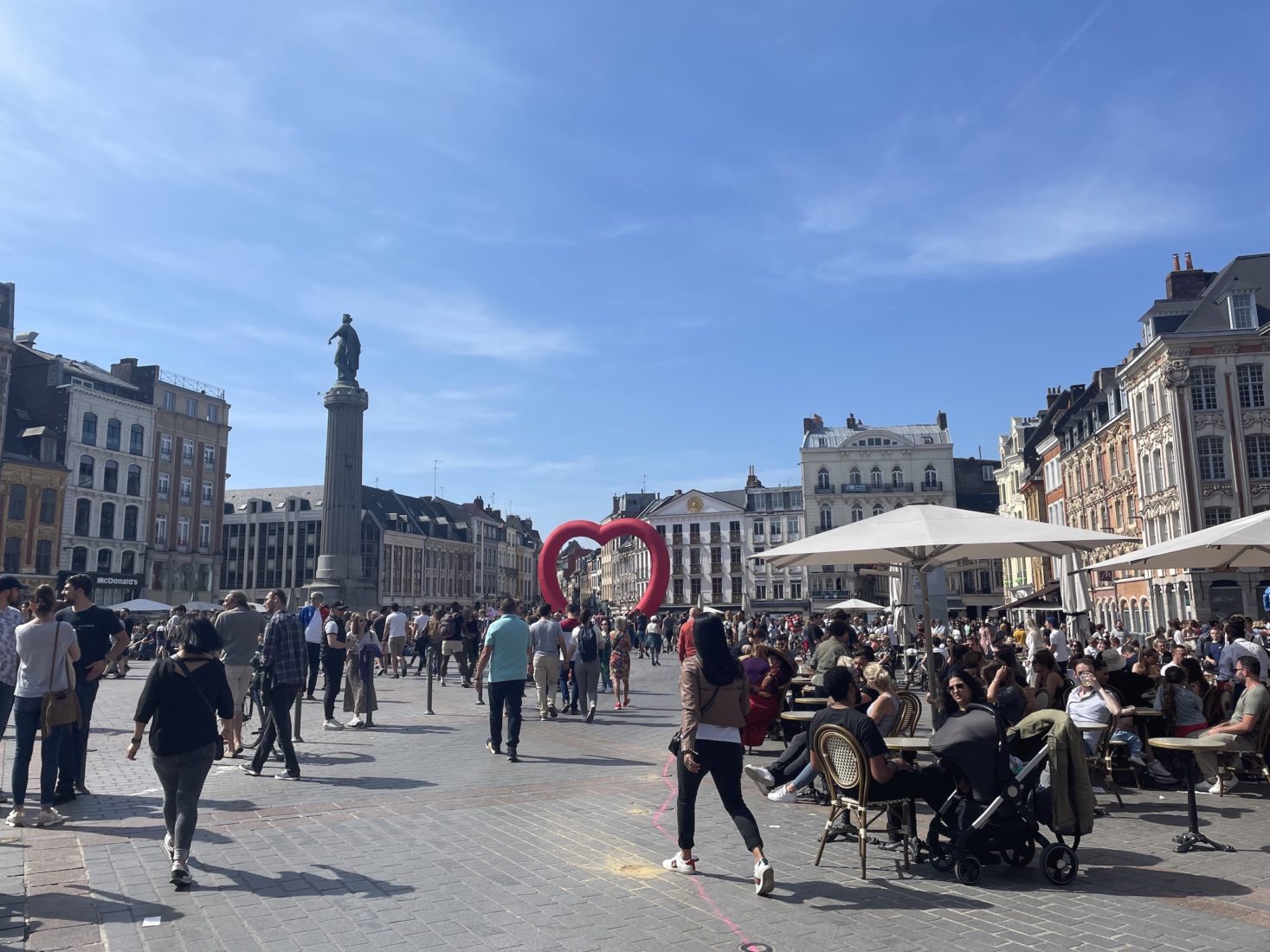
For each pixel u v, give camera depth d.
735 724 6.46
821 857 7.03
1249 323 38.78
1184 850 7.30
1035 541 10.14
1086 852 7.31
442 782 9.96
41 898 5.89
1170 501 40.41
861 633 29.56
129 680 25.84
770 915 5.68
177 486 67.06
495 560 120.31
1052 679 10.96
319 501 95.06
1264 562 13.12
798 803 9.05
